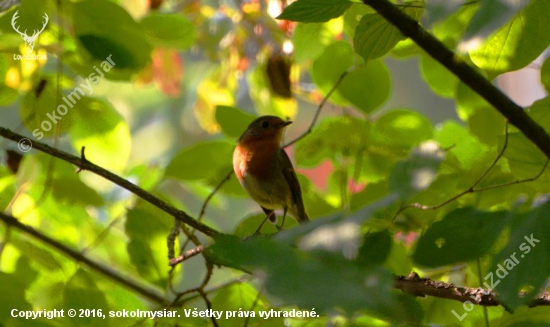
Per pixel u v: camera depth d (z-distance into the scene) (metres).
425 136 5.92
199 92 8.33
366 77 5.77
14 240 5.39
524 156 4.49
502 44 4.28
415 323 3.29
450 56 4.21
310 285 1.86
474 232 3.05
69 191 5.90
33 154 6.04
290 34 7.22
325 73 5.99
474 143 5.99
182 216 5.43
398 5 4.26
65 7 4.38
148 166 7.00
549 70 4.91
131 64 4.40
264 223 5.81
